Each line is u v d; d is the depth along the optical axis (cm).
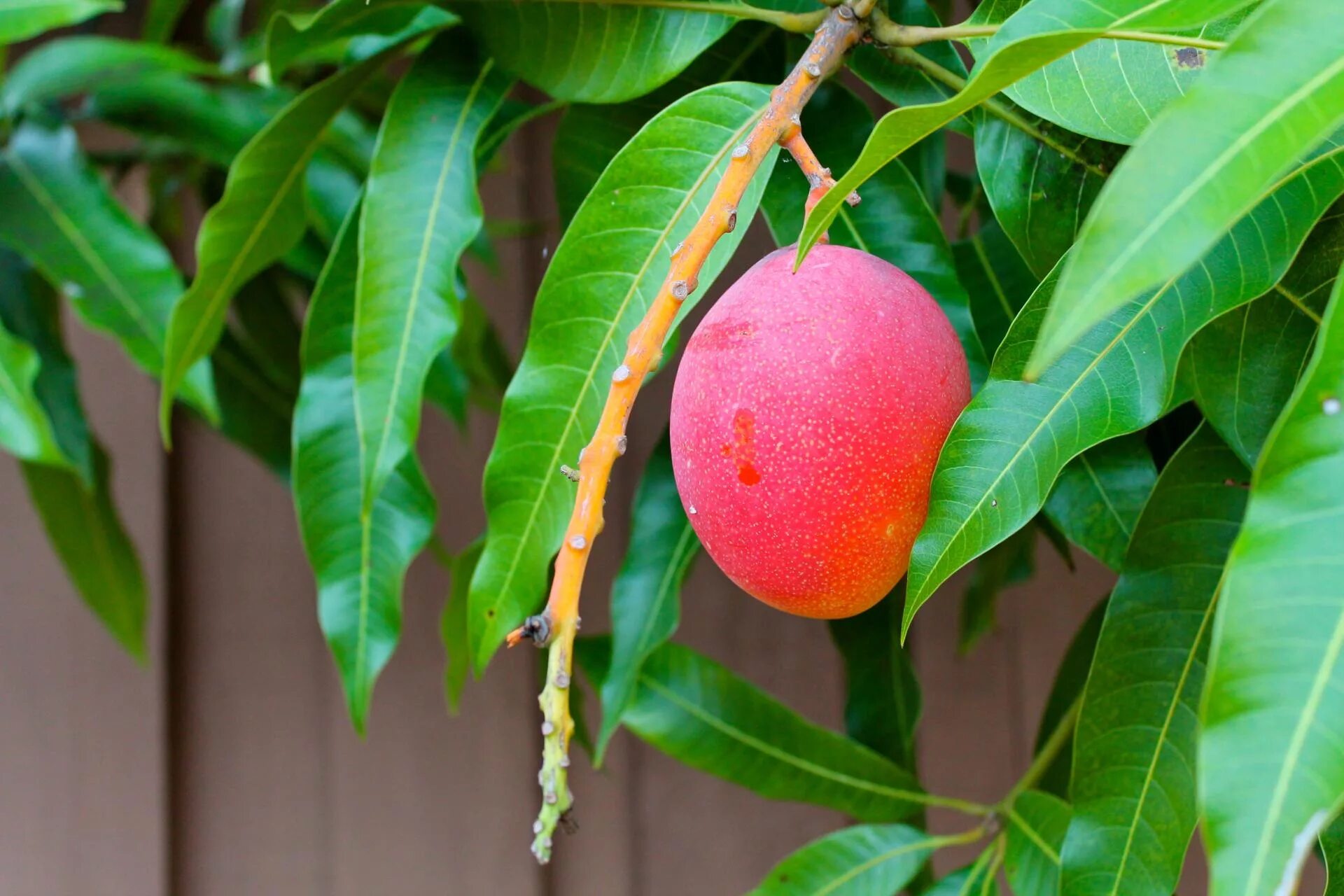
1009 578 124
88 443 120
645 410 142
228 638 146
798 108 89
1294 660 76
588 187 104
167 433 106
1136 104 90
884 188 99
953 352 91
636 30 98
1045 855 103
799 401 88
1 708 140
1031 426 89
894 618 112
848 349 88
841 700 139
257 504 148
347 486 105
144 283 113
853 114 99
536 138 150
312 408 105
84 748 140
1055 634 138
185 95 125
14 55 148
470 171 100
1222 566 94
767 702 108
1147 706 94
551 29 99
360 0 99
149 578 143
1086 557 138
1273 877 75
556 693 85
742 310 90
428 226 100
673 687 108
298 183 106
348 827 144
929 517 88
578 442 95
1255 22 77
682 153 94
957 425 89
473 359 132
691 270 87
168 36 135
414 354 99
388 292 99
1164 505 94
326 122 104
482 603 96
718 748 108
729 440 89
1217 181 76
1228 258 89
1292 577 76
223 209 105
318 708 146
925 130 83
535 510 96
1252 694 76
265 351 139
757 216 124
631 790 144
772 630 140
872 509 88
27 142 115
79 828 139
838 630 113
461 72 102
